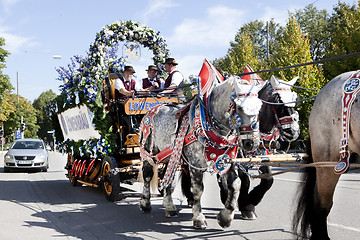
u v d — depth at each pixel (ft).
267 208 22.40
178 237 16.69
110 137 26.32
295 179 35.81
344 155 12.11
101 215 21.67
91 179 29.55
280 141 20.11
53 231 17.95
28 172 51.47
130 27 29.60
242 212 19.70
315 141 13.64
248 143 14.71
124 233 17.56
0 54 104.99
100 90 26.50
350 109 12.16
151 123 21.27
